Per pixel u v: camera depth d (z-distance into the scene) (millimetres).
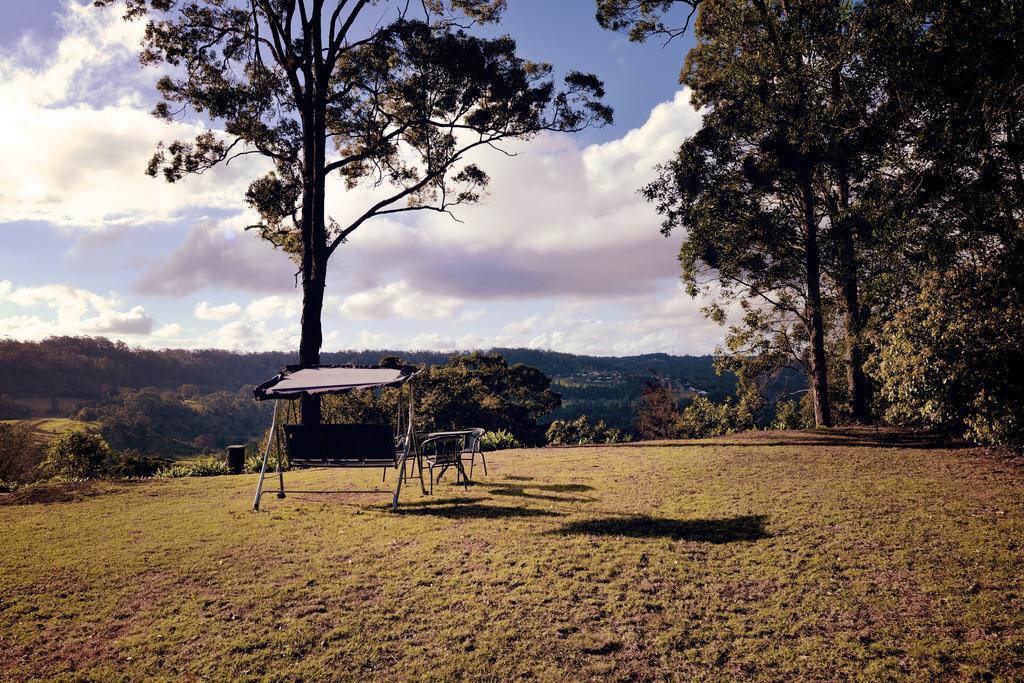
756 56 18875
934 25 12711
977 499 7305
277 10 17484
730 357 27312
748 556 5441
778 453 12383
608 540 5973
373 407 46562
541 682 3475
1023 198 11547
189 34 17891
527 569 5164
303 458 8656
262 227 21188
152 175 19453
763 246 21109
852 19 16188
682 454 12867
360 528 6738
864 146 16781
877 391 20016
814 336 21109
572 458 12969
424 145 21438
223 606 4609
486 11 20312
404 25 18406
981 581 4711
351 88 21000
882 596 4520
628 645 3869
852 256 18797
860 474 9422
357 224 18516
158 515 7840
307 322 16359
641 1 21594
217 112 18500
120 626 4312
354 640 4012
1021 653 3641
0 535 6785
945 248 12953
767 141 18656
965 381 10617
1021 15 10562
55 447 19438
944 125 12688
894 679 3436
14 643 4066
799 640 3900
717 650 3793
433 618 4293
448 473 11133
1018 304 10695
